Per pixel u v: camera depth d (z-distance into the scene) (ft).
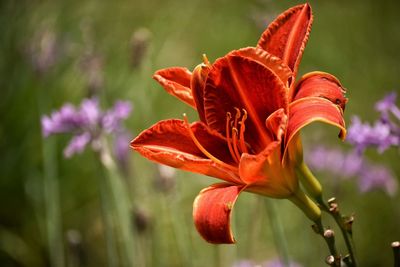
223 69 7.30
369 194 21.03
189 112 24.79
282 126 6.84
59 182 20.17
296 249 19.81
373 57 28.99
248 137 7.64
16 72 21.09
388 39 29.96
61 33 21.43
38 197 19.93
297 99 7.32
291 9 7.74
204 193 7.20
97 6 28.27
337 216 7.66
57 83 21.58
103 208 14.38
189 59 28.94
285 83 7.23
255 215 16.55
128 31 27.99
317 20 32.76
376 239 20.47
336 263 7.51
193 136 7.38
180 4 32.35
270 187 7.48
